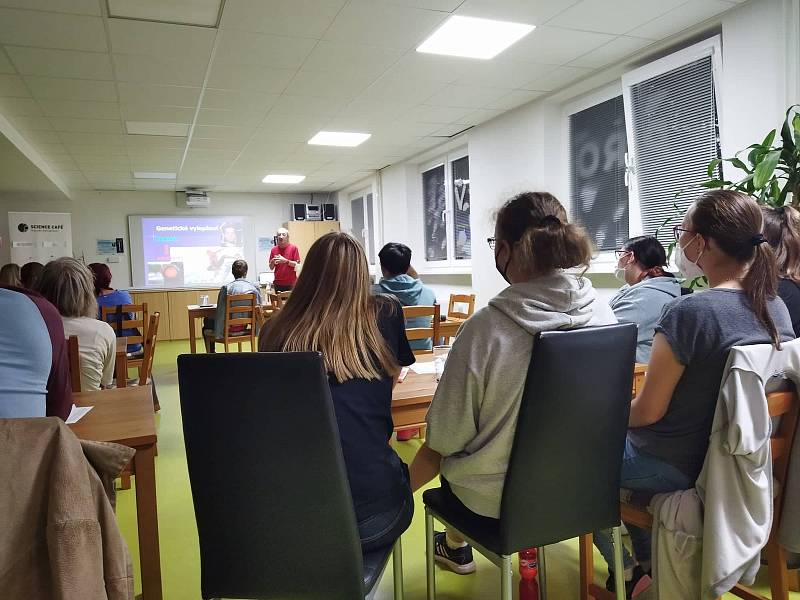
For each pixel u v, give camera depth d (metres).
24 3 2.87
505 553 1.21
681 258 1.84
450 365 1.24
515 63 3.99
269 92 4.47
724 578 1.18
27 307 1.23
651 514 1.40
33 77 3.94
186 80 4.12
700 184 3.53
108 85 4.16
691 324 1.28
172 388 5.18
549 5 3.10
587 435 1.22
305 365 1.02
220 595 1.16
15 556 0.90
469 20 3.26
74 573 0.91
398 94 4.64
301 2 2.96
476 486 1.25
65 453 0.93
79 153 6.41
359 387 1.21
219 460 1.09
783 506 1.38
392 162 7.62
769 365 1.24
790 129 2.44
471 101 4.91
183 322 9.30
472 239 6.04
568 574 1.92
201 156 6.84
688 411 1.31
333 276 1.22
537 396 1.13
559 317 1.16
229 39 3.40
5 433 0.91
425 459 1.43
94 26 3.17
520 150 5.16
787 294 1.64
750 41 3.13
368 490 1.21
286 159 7.20
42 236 8.43
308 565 1.11
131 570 1.03
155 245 9.53
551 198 1.33
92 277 2.63
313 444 1.05
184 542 2.25
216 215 9.88
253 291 5.91
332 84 4.32
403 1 2.98
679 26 3.44
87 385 2.46
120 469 1.02
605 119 4.51
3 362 1.16
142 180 8.38
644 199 3.99
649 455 1.39
